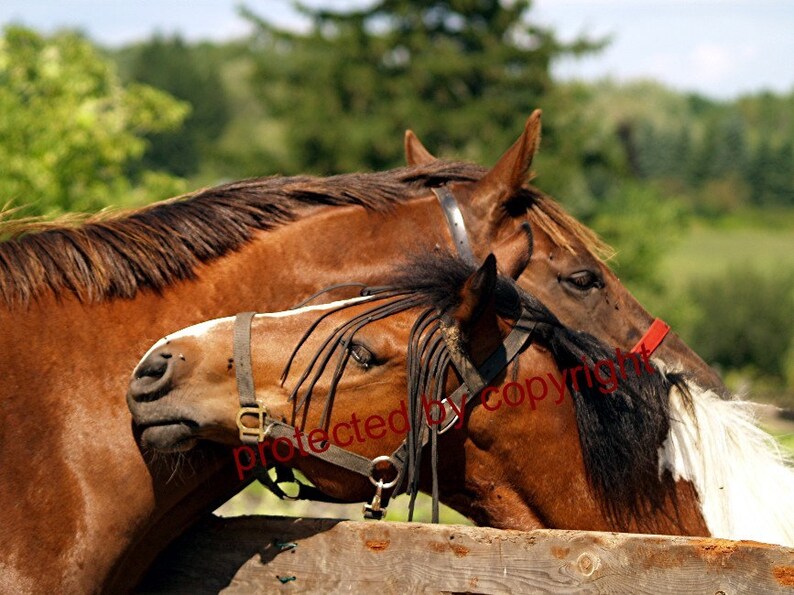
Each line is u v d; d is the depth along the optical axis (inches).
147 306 146.9
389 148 1084.5
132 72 3577.8
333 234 160.6
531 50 1096.8
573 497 151.9
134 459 137.2
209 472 143.8
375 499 137.9
